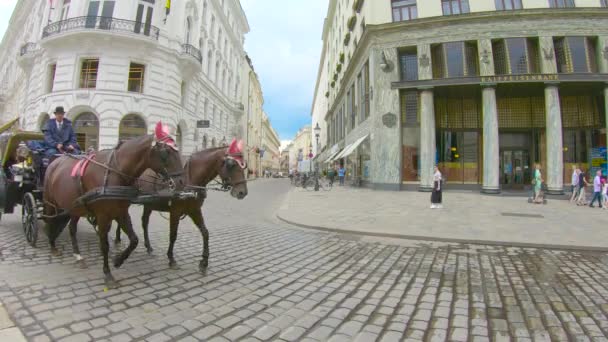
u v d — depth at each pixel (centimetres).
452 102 1983
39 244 565
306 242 686
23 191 611
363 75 2239
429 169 1820
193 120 2673
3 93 4294
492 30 1791
